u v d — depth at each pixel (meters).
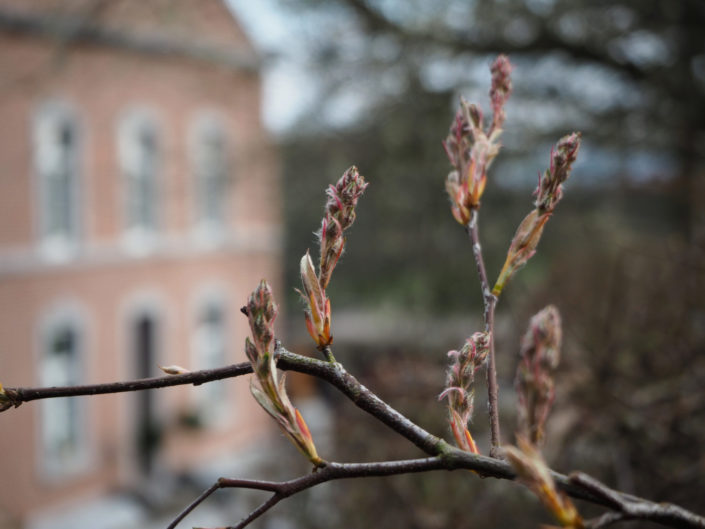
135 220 15.96
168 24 8.84
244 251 18.47
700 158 5.72
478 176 0.89
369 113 8.42
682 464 2.82
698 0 5.77
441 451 0.64
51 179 14.31
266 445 5.70
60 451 14.47
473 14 6.95
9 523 11.71
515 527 3.59
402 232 8.84
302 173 9.82
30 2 12.91
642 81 6.55
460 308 8.52
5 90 12.66
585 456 3.15
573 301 4.09
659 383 3.11
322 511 4.92
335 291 10.12
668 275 3.83
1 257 13.16
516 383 0.53
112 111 15.05
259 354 0.65
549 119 7.18
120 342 15.61
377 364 4.39
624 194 6.78
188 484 16.30
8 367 13.41
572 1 6.54
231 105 9.78
